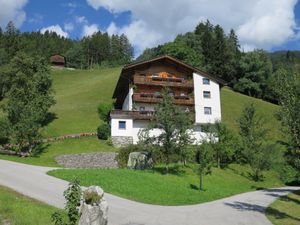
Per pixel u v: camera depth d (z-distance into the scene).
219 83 66.69
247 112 50.97
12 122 47.31
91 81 108.62
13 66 68.19
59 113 72.69
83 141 55.59
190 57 112.62
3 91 84.00
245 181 45.16
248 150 48.00
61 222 14.50
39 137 48.16
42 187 24.92
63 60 144.75
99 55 185.25
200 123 62.97
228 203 28.17
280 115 22.05
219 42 121.44
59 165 43.62
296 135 21.14
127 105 65.69
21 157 44.47
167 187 31.69
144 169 40.66
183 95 63.91
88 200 13.86
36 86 65.19
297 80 22.09
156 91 62.50
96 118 70.19
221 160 51.53
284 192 37.66
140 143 39.41
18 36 159.62
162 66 64.50
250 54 113.06
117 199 25.05
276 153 49.00
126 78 64.25
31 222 16.03
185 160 44.41
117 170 35.62
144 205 24.20
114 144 55.38
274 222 21.08
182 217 21.05
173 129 38.09
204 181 39.12
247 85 109.06
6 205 17.80
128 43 198.75
